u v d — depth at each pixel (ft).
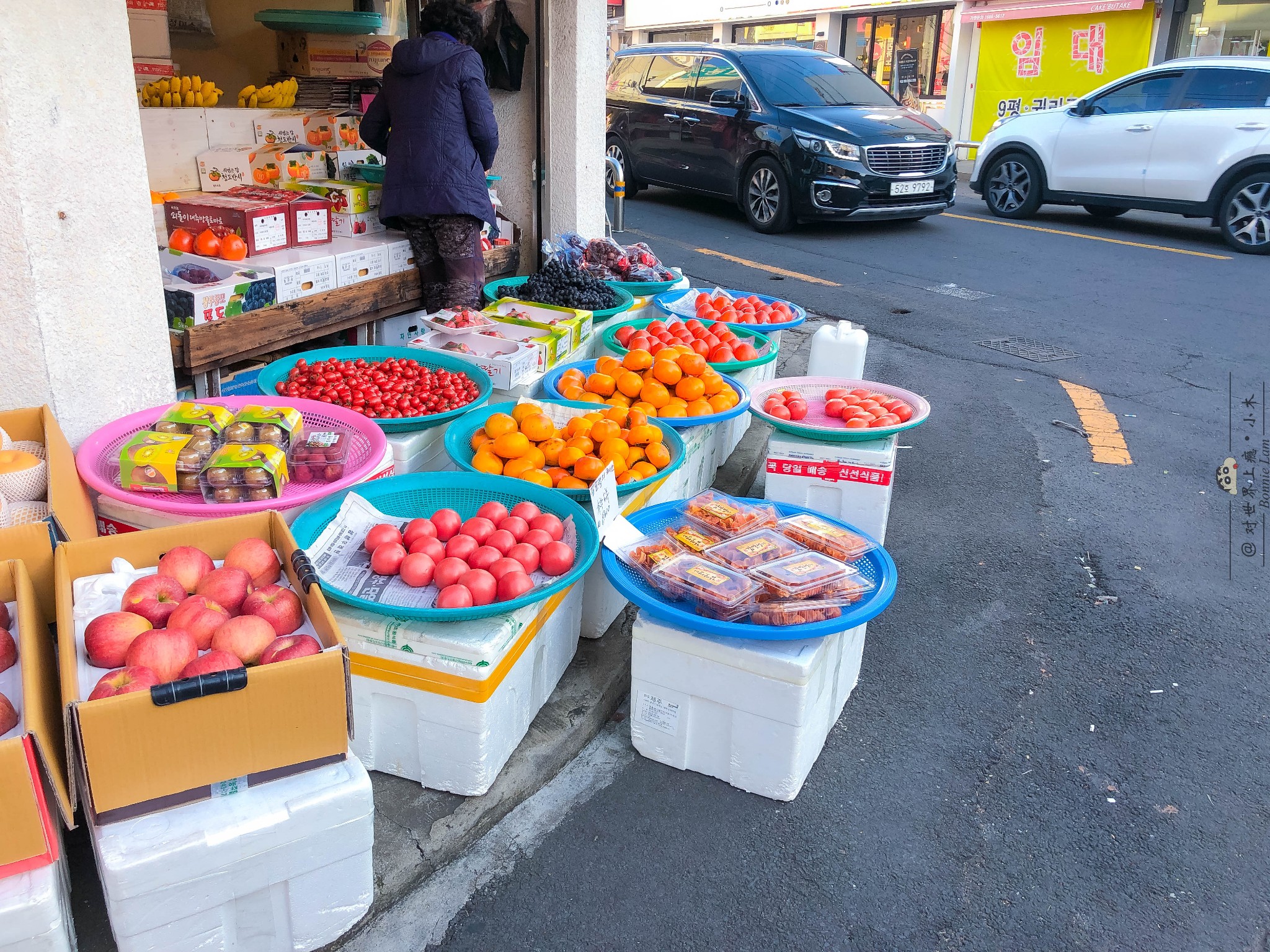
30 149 8.86
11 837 5.32
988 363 21.50
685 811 8.49
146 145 15.66
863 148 32.71
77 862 7.16
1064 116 36.88
